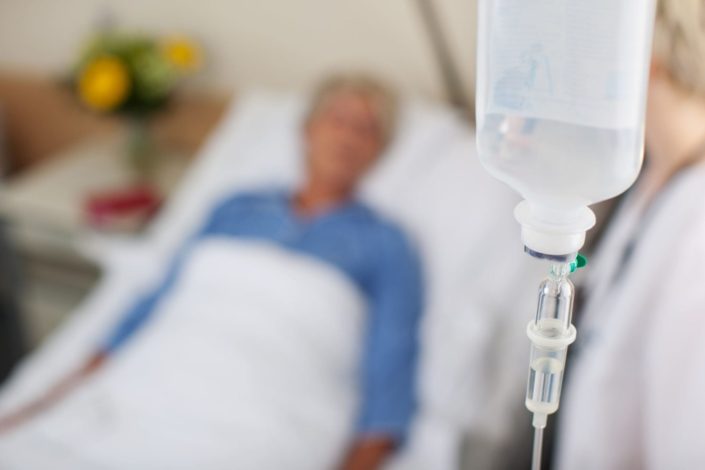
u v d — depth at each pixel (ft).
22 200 7.26
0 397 5.97
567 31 1.47
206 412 5.02
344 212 6.03
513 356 5.47
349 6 7.06
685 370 2.78
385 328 5.58
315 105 6.37
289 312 5.53
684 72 2.57
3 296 8.22
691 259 2.82
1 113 8.78
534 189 1.60
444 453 5.01
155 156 8.04
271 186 6.64
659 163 2.99
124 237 7.08
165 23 7.86
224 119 7.86
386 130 6.30
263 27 7.48
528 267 5.76
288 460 4.92
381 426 5.16
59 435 4.98
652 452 2.95
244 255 5.81
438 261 5.97
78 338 6.19
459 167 6.28
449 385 5.34
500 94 1.57
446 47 6.73
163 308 5.95
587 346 3.32
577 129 1.51
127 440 4.92
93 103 7.39
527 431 5.43
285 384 5.18
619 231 3.28
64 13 8.25
